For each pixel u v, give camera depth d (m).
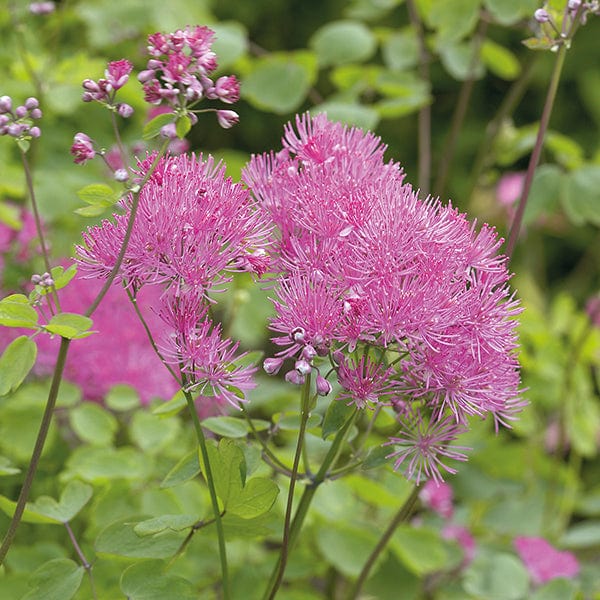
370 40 1.63
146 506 1.29
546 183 1.45
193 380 1.15
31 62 1.47
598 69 2.60
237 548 1.38
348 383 1.13
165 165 1.15
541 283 2.43
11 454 1.35
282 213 1.16
